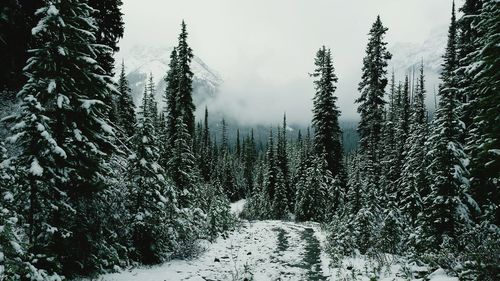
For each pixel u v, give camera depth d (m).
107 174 12.35
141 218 14.00
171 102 33.00
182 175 23.39
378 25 31.03
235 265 15.51
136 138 15.16
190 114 32.88
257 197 51.00
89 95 11.41
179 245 15.88
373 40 31.28
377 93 30.66
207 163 69.06
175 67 34.19
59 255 10.22
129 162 14.78
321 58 35.75
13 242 7.61
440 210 12.69
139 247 14.38
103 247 12.03
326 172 33.78
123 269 13.17
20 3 14.76
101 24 19.27
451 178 12.80
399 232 15.36
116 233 13.38
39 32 10.02
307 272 14.46
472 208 12.98
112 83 11.53
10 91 14.91
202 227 20.55
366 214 16.61
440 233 12.69
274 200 44.97
